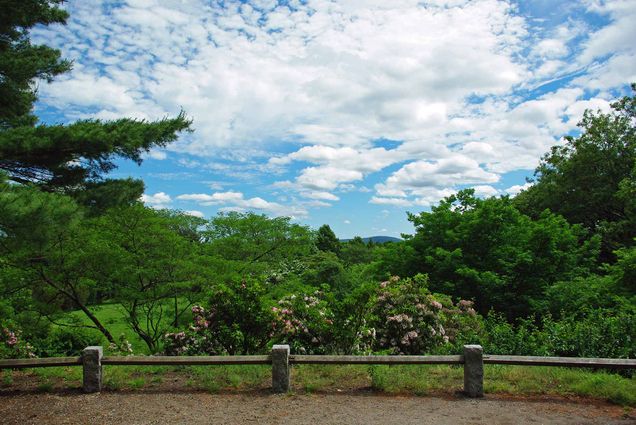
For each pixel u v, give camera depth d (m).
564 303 16.55
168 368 8.55
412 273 19.09
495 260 18.06
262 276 13.49
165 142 9.63
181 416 6.21
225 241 15.55
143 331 13.14
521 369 8.05
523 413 6.25
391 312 9.91
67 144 8.39
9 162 8.62
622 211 27.73
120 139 8.73
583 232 20.58
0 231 6.78
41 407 6.58
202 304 9.88
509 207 18.89
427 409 6.42
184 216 15.67
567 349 8.57
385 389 7.23
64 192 9.45
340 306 8.96
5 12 8.54
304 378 7.75
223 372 8.11
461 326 11.12
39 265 12.08
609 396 6.74
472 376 6.95
